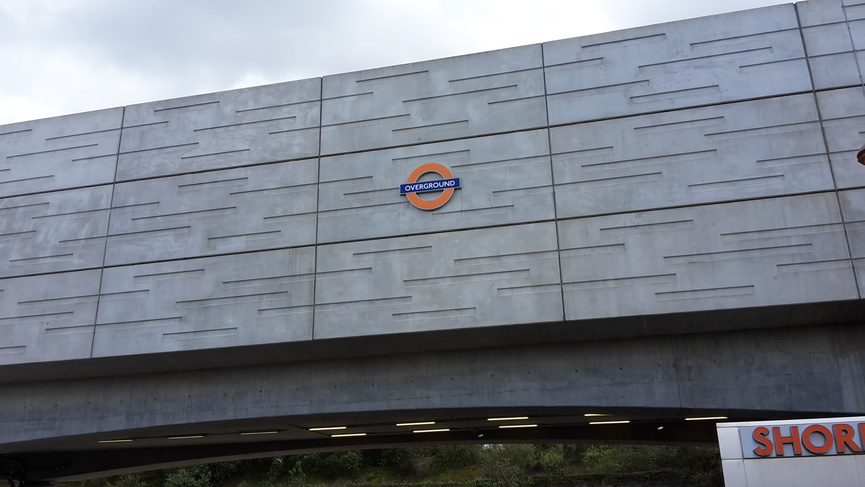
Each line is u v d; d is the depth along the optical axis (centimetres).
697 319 1471
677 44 1648
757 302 1427
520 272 1555
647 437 2136
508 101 1703
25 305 1830
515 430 2233
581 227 1559
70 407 1814
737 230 1480
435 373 1625
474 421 1902
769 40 1600
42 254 1872
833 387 1424
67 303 1802
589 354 1558
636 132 1602
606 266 1518
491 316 1534
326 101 1822
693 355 1507
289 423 1822
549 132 1650
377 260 1644
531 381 1568
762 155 1521
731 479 1139
